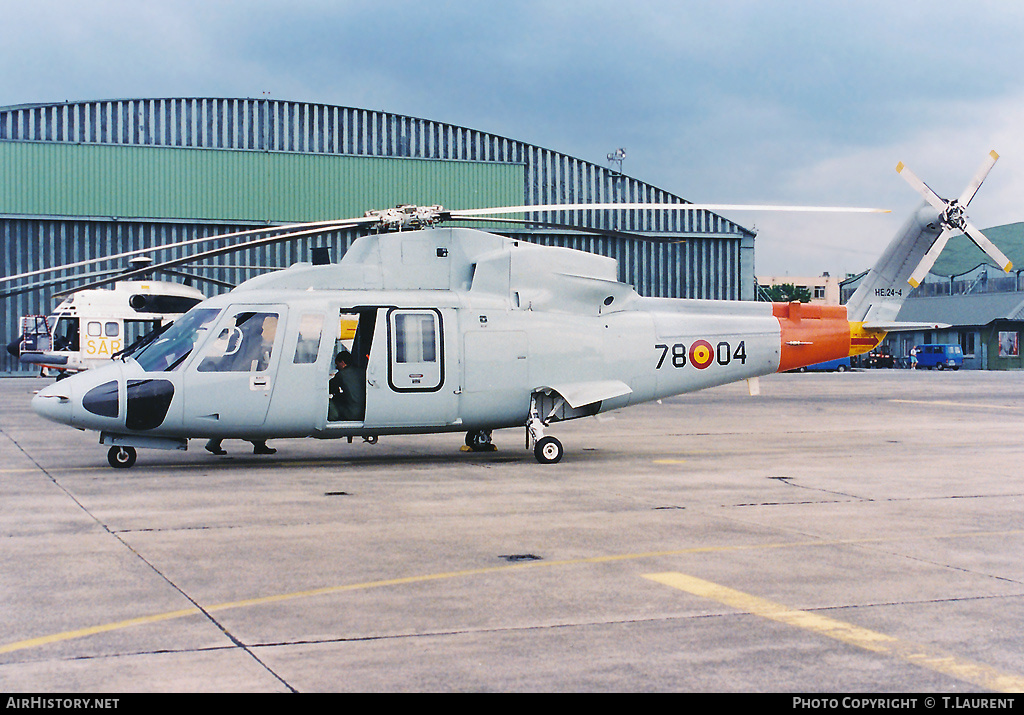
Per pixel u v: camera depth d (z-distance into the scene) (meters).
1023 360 80.81
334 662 5.06
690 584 6.80
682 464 14.24
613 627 5.74
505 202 50.72
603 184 51.72
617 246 51.38
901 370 75.88
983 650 5.37
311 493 11.00
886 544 8.28
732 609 6.16
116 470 13.06
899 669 5.05
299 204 49.03
